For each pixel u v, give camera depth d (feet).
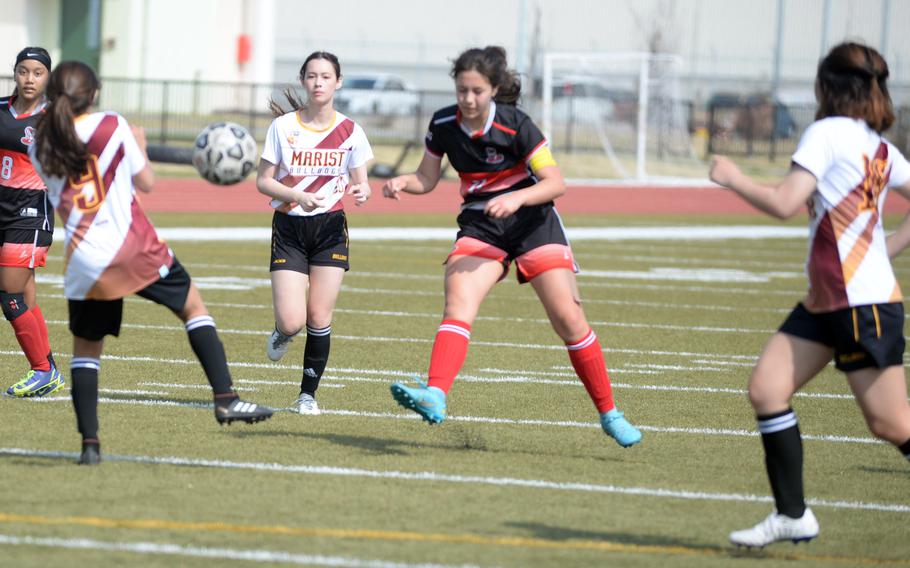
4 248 96.63
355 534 62.39
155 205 302.66
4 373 106.42
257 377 109.91
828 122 61.36
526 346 132.57
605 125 489.67
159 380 105.40
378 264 205.16
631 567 58.90
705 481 77.25
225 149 111.34
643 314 161.68
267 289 170.91
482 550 60.59
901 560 61.98
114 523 62.75
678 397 106.52
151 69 576.61
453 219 297.33
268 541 60.64
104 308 72.49
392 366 117.60
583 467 79.87
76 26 588.50
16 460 75.36
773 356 61.82
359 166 95.61
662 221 311.47
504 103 78.74
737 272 213.46
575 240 258.57
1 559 56.39
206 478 72.69
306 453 80.48
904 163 63.77
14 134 96.22
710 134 504.84
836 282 60.44
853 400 108.37
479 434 89.20
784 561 61.00
